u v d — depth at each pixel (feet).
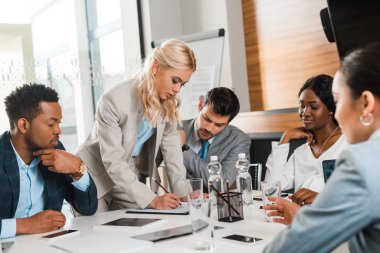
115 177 6.77
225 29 14.82
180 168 7.68
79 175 6.26
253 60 14.89
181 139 8.75
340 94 3.03
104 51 17.08
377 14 6.86
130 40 16.96
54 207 6.37
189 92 14.03
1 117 15.12
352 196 2.69
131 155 7.26
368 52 2.92
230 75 14.76
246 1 14.90
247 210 5.77
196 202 4.21
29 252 4.63
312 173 7.45
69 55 16.62
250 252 4.09
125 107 6.91
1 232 5.29
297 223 2.92
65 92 16.58
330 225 2.75
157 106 7.00
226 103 8.39
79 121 16.99
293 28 13.52
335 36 7.41
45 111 5.94
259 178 8.54
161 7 16.58
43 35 16.16
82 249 4.43
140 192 6.68
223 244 4.41
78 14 16.81
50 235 5.23
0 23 15.47
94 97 17.20
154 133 7.55
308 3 13.02
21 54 15.76
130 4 16.83
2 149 5.95
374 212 2.66
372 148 2.77
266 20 14.33
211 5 15.39
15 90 6.08
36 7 16.03
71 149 17.01
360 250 2.91
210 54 13.93
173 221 5.63
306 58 13.23
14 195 5.89
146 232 5.12
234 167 8.89
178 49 6.91
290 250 2.91
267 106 14.60
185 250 4.25
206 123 8.60
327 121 7.45
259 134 12.52
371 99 2.84
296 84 13.58
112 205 7.61
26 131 5.96
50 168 6.07
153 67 6.99
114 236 4.90
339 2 7.17
